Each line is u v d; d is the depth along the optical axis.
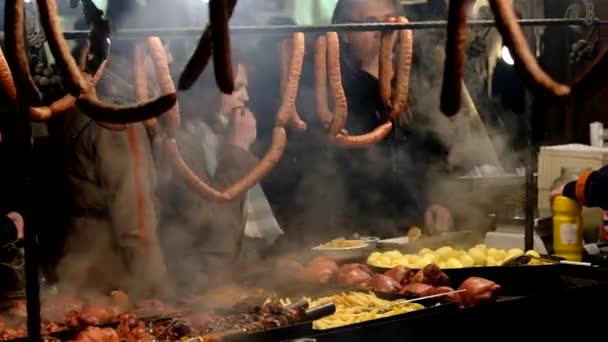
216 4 1.37
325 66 3.11
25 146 2.05
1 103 3.06
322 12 4.78
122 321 2.65
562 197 3.77
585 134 5.46
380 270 3.55
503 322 3.00
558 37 4.97
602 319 3.29
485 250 3.89
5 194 3.24
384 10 3.95
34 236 2.08
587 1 3.24
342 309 2.96
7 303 2.86
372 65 4.10
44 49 2.61
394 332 2.71
